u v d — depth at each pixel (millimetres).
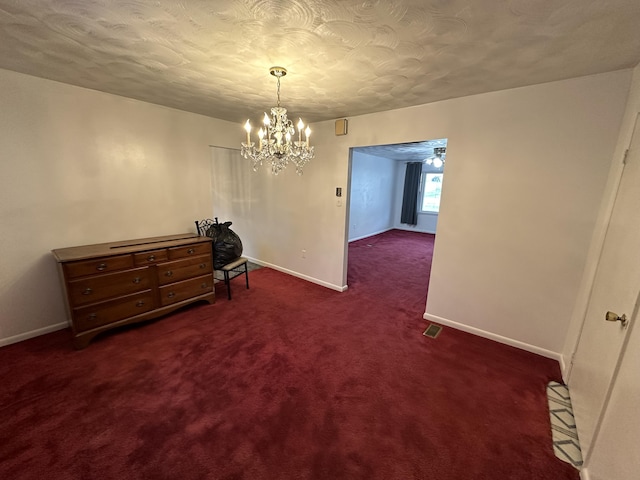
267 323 2779
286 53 1703
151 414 1655
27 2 1245
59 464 1356
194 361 2158
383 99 2531
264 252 4594
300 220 3953
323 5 1227
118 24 1427
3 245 2236
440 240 2721
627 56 1595
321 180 3604
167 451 1433
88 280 2258
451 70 1878
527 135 2160
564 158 2039
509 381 2010
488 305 2533
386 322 2859
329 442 1507
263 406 1738
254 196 4488
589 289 1856
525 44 1515
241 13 1305
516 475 1357
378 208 7824
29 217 2330
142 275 2568
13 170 2217
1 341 2295
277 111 2076
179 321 2777
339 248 3582
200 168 3406
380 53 1664
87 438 1493
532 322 2336
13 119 2170
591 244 2002
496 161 2322
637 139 1509
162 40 1583
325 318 2914
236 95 2555
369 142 3080
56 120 2361
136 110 2807
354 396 1844
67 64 1958
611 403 1229
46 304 2488
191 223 3410
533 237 2240
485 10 1229
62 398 1760
